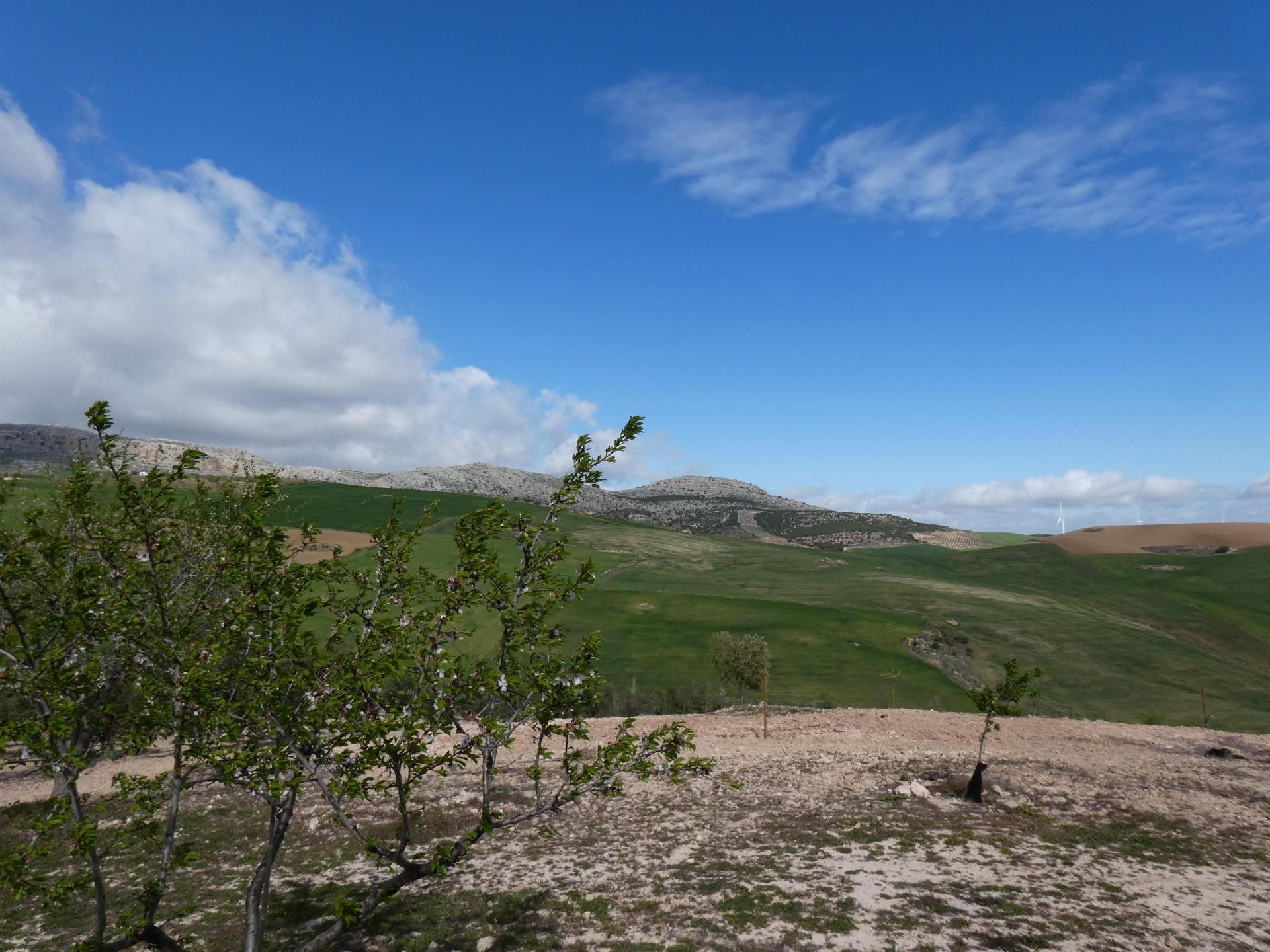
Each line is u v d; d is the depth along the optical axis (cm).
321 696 833
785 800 2230
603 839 1878
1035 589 13488
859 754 2805
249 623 854
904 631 8369
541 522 994
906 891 1445
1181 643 9644
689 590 11600
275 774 850
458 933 1291
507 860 1725
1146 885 1484
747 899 1413
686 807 2173
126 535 898
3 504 1266
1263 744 3166
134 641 848
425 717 872
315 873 1644
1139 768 2580
